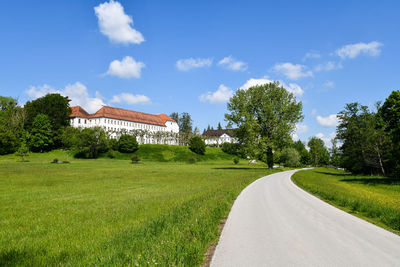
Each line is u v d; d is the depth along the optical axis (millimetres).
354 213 10930
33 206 12898
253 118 46031
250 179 28500
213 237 6980
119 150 94500
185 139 122875
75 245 6742
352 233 7609
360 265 5141
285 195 16656
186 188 20766
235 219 9484
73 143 77062
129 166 57844
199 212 9609
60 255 6051
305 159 120500
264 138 44406
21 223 9438
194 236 6691
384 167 48125
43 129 85688
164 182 25984
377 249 6152
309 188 20844
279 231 7812
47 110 92812
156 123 151875
